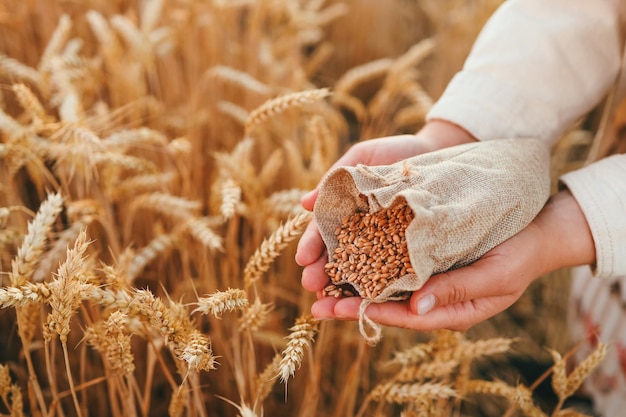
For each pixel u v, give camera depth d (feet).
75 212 2.27
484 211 1.84
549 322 3.38
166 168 3.06
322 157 2.55
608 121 2.39
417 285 1.78
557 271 3.46
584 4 2.26
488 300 1.90
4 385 1.92
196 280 2.60
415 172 1.87
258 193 2.44
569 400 3.02
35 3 3.50
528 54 2.28
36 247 1.85
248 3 3.51
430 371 2.06
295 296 2.96
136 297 1.74
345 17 5.40
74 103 2.38
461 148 2.05
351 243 1.93
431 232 1.78
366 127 4.09
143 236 2.95
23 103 2.33
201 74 3.51
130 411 2.10
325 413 2.80
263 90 2.91
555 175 3.36
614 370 2.46
